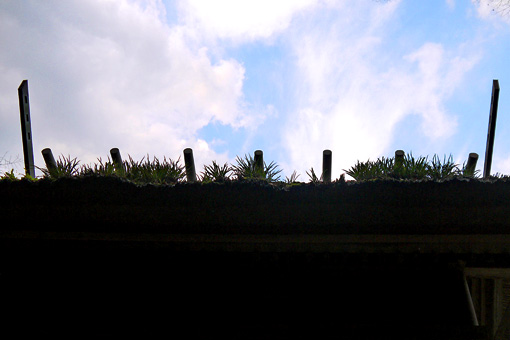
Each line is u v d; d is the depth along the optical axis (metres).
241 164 4.92
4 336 4.82
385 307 4.67
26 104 5.46
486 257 4.61
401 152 4.94
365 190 4.45
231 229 4.71
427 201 4.42
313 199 4.51
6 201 4.75
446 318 4.58
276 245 4.70
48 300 4.98
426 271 4.78
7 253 5.11
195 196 4.58
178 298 4.89
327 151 4.94
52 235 4.84
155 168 5.04
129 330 4.76
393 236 4.56
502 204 4.34
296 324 4.66
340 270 4.86
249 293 4.86
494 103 5.17
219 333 4.68
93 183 4.63
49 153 5.09
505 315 4.75
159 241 4.77
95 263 5.09
